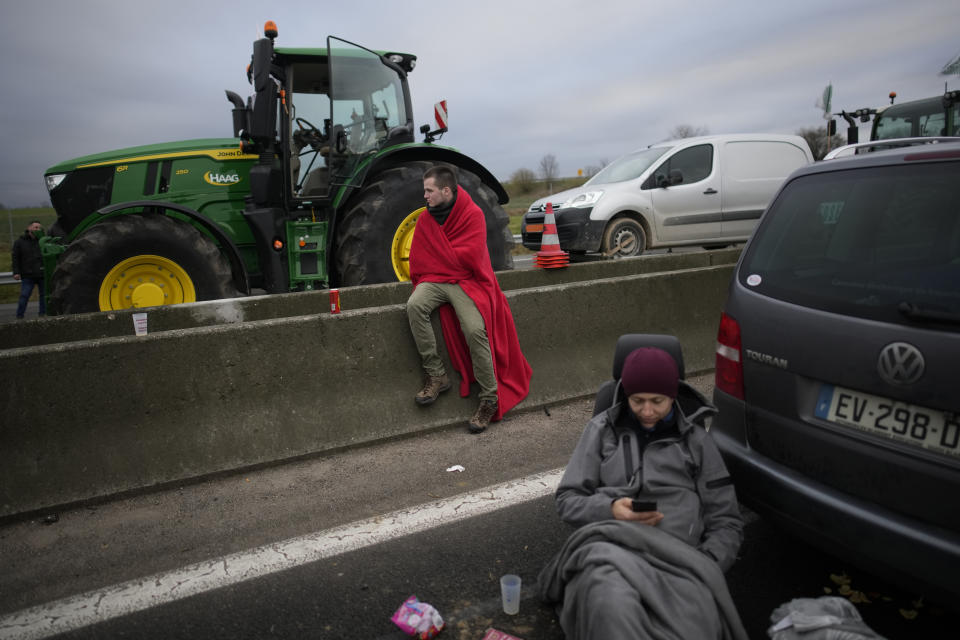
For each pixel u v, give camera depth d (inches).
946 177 81.1
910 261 79.8
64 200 256.7
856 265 85.7
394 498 127.3
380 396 158.7
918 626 85.2
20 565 106.0
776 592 94.4
